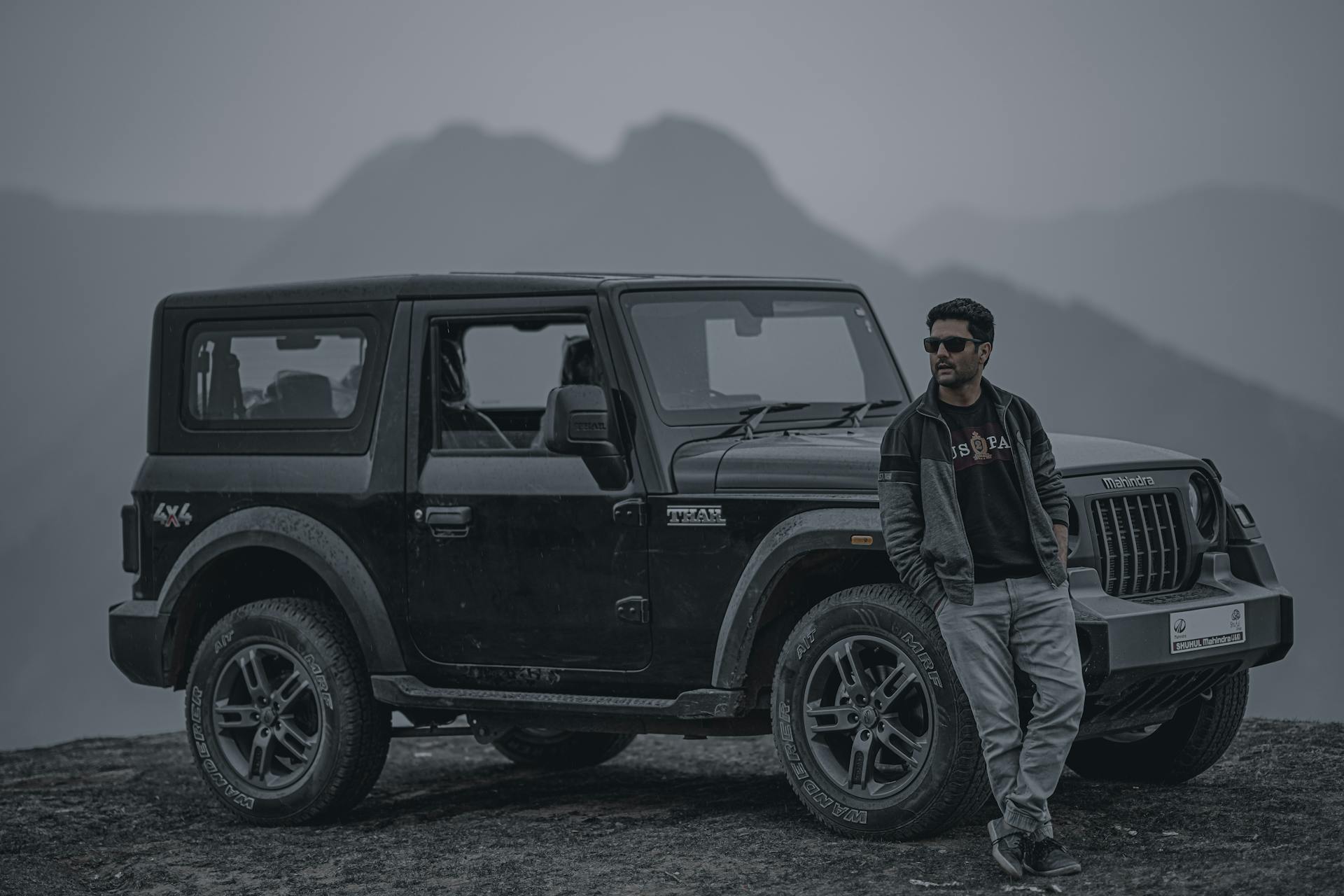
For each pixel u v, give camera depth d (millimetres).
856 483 5633
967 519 5043
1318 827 5500
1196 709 6301
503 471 6469
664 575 6074
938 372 5023
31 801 8023
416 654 6707
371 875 5898
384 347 6824
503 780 8375
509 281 6574
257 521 6980
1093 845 5473
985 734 5066
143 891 5949
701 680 6051
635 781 8039
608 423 6188
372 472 6762
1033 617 5031
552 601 6344
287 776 7035
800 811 6453
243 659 7070
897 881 5098
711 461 6027
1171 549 5793
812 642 5684
